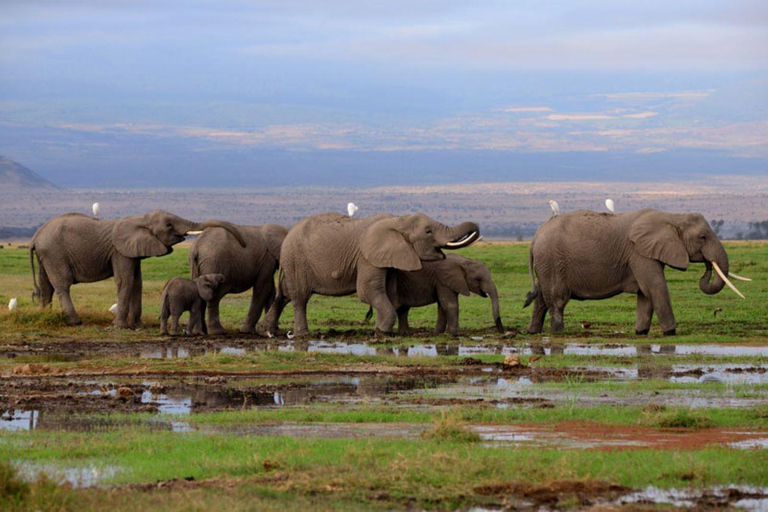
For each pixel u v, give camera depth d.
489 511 28.72
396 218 76.88
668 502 29.31
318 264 77.88
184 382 52.75
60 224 83.56
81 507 27.67
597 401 47.03
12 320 79.75
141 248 81.88
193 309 78.25
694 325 83.81
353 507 28.66
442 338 75.62
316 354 61.50
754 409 43.50
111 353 66.38
